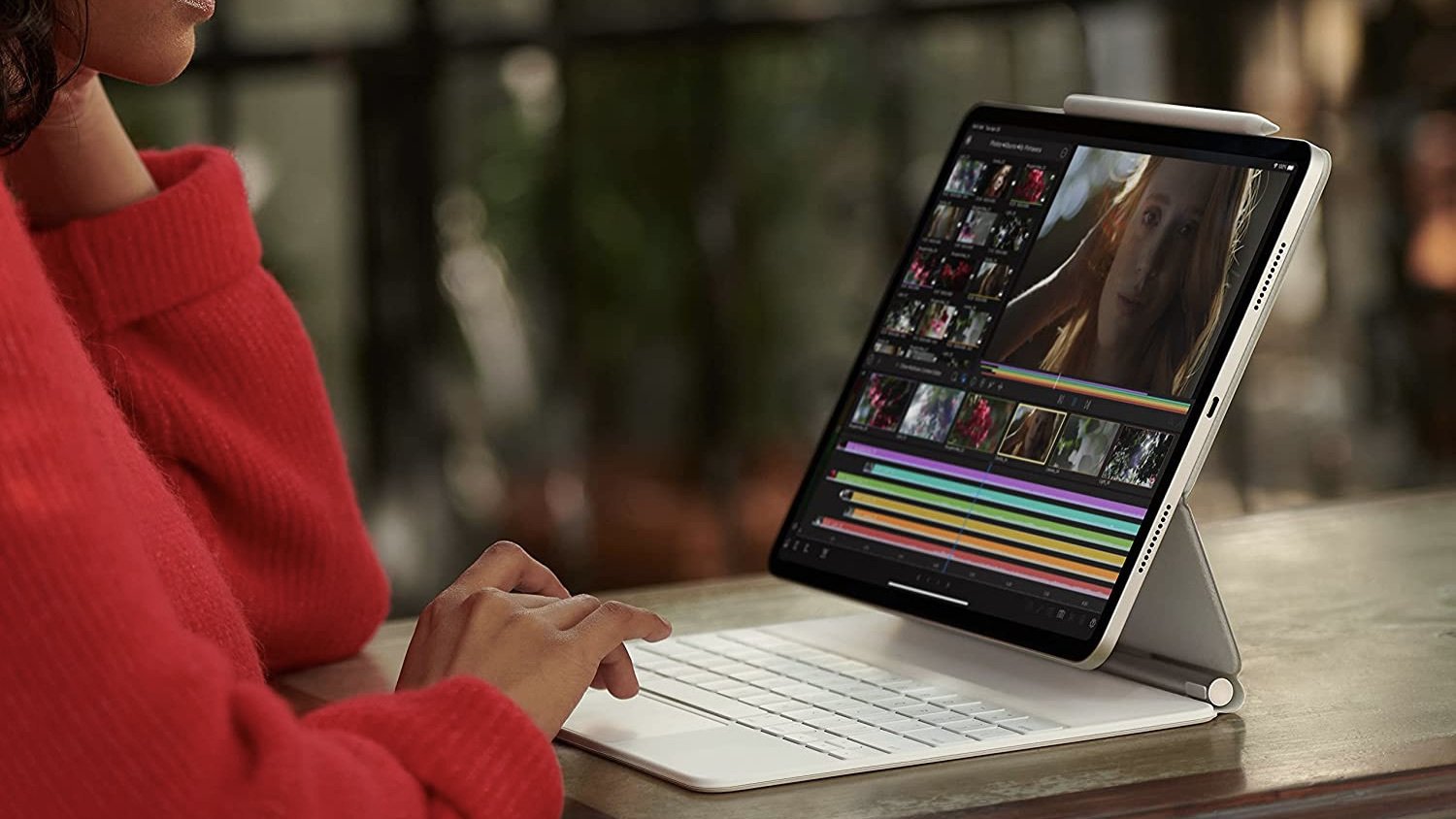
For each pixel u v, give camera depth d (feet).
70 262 4.21
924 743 3.32
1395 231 14.51
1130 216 3.84
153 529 3.46
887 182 15.11
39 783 2.54
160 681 2.59
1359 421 14.66
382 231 14.20
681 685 3.86
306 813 2.64
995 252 4.13
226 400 4.36
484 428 15.05
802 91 15.24
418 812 2.89
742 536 15.42
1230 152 3.70
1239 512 14.55
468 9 14.24
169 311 4.30
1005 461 3.87
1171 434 3.57
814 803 3.05
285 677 4.37
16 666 2.53
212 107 13.91
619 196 15.34
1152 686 3.61
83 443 2.66
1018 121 4.24
